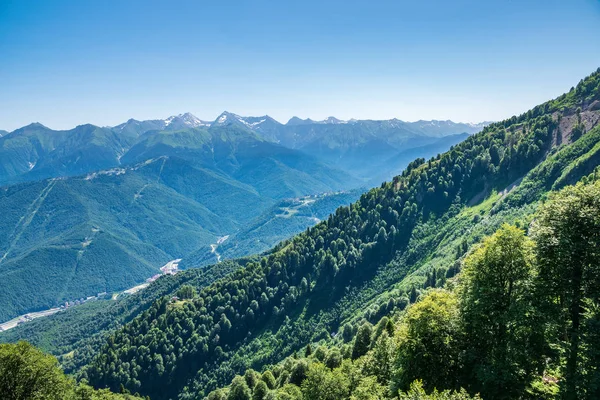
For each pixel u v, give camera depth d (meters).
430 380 43.47
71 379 76.06
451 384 42.75
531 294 40.66
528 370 39.06
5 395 58.91
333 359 108.75
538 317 38.97
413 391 35.31
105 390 123.94
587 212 38.84
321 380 64.75
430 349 44.72
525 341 40.03
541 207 45.28
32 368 61.19
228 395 133.12
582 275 39.53
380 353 68.94
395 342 52.59
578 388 35.66
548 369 41.00
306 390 65.44
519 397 37.53
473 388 41.25
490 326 42.38
